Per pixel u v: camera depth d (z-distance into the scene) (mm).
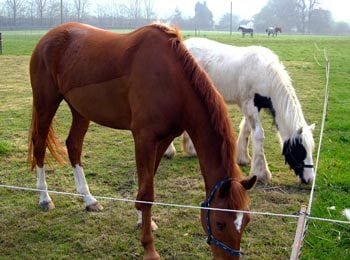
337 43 34875
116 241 4152
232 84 5812
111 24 69438
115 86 3988
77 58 4352
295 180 5723
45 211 4762
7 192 5238
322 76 15414
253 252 3982
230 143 3213
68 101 4586
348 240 4121
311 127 5402
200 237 4230
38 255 3926
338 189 5293
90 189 5336
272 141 7574
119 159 6488
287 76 5418
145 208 3727
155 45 3771
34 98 4883
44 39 4777
